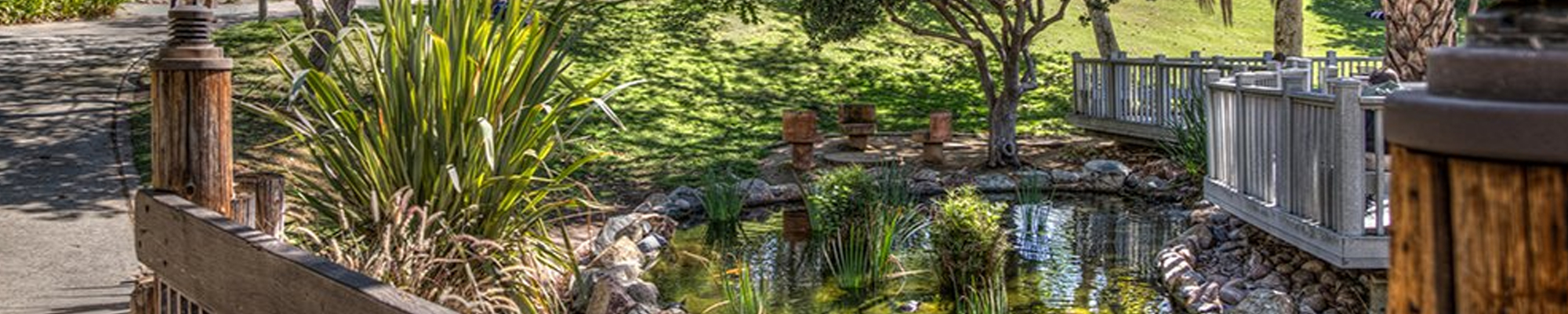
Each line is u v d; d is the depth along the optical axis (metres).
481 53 5.04
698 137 14.51
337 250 4.39
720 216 10.79
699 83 16.92
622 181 12.47
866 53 19.16
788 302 7.66
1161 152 13.88
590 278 7.45
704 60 18.02
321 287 2.55
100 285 6.23
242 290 2.99
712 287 8.08
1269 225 7.80
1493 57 0.64
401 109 5.01
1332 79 9.95
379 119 4.92
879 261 8.19
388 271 4.27
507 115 5.09
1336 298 7.26
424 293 4.46
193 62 3.86
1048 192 12.47
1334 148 6.79
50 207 8.45
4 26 20.03
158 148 3.90
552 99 5.21
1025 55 13.37
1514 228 0.65
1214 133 9.04
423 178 5.00
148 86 14.27
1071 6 24.06
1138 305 7.67
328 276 2.52
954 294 7.81
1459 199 0.68
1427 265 0.71
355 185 5.07
